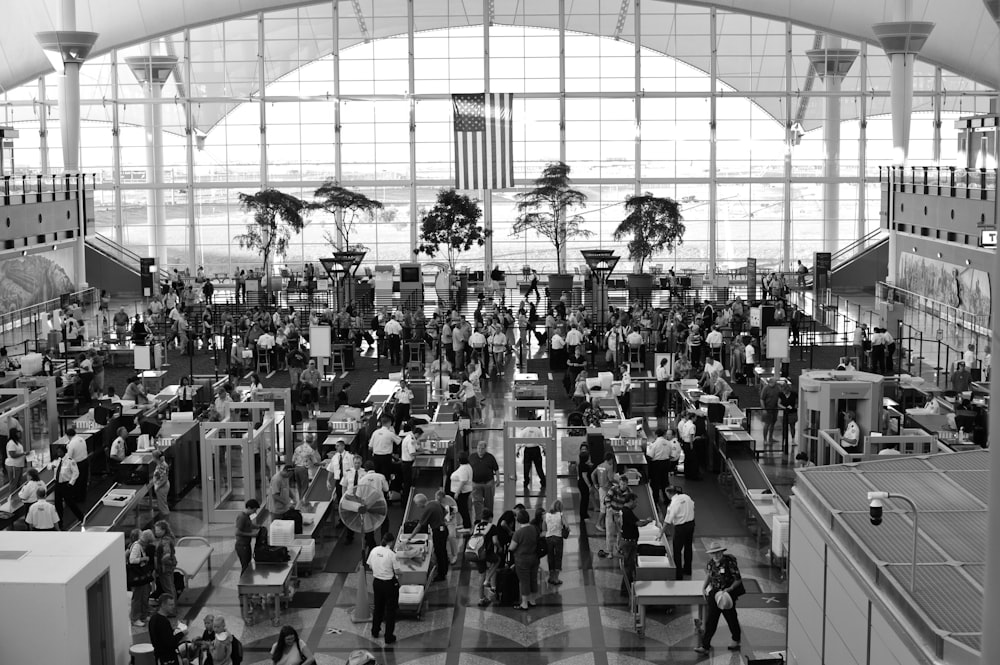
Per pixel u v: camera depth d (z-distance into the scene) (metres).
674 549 18.03
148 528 17.17
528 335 40.16
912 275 46.34
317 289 49.56
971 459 13.68
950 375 31.52
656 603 16.22
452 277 49.41
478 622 16.94
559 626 16.72
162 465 21.22
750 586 18.06
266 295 47.88
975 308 38.91
